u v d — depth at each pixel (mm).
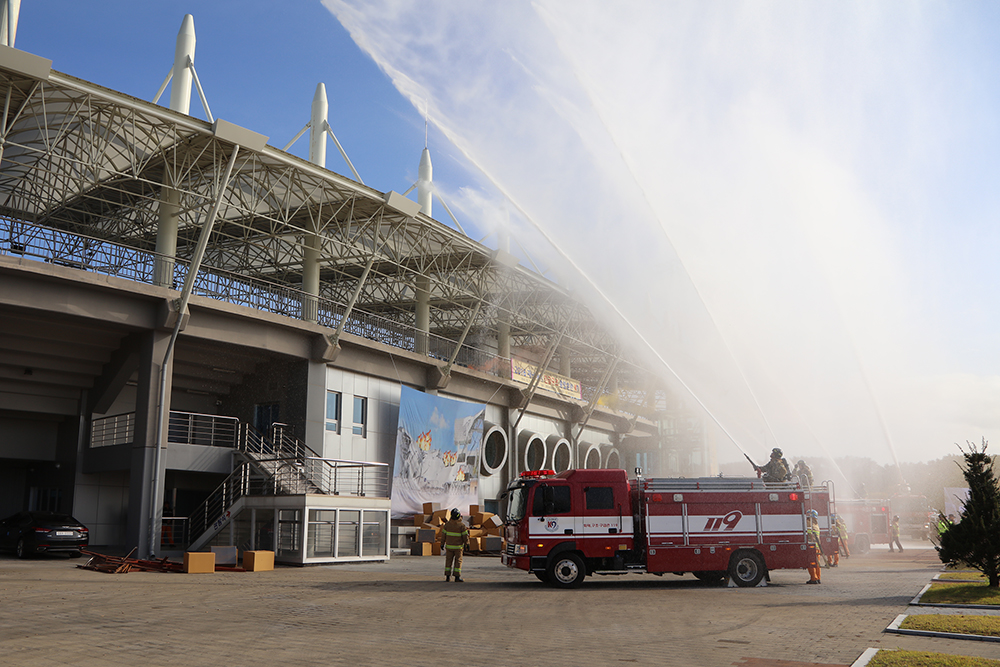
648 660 9086
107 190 35250
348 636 10812
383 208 34781
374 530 29672
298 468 31969
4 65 22547
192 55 30969
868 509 36250
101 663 8648
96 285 27672
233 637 10641
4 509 35875
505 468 50625
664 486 19125
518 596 16625
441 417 42312
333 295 51719
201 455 31312
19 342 29484
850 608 14156
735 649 9859
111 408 34719
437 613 13570
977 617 11914
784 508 19312
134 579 20250
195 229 39562
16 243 27406
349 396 38031
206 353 34094
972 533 15648
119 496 34781
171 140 29234
